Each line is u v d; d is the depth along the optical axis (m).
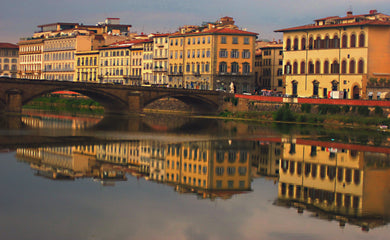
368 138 114.38
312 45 169.00
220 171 77.38
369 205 60.56
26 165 75.62
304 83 171.12
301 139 111.31
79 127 125.06
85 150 92.12
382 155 91.69
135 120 150.38
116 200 59.53
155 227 51.34
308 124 146.75
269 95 178.75
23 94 148.50
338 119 145.62
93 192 62.41
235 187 68.06
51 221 51.69
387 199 63.50
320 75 166.62
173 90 174.25
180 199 61.12
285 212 57.31
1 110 146.38
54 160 81.19
